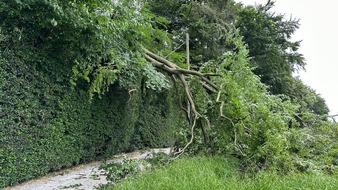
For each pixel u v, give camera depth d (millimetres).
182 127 5688
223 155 4758
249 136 4406
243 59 5125
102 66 5379
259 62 14352
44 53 4668
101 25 4531
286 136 4273
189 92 5707
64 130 5379
